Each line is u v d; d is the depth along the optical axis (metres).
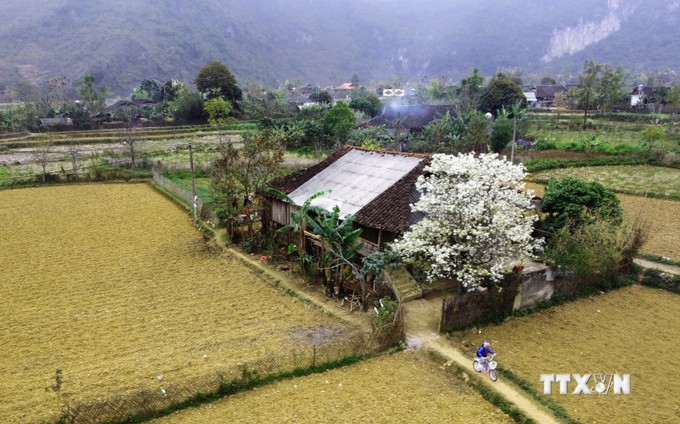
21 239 31.06
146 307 22.08
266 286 24.67
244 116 101.75
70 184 47.75
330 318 21.25
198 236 32.22
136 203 40.69
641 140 63.59
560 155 56.47
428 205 20.83
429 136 61.28
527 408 15.57
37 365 17.31
